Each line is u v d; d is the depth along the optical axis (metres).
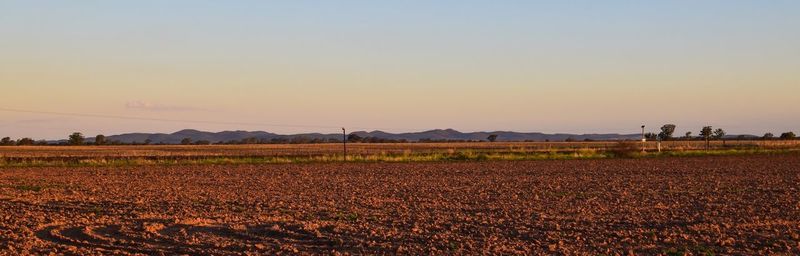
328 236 19.80
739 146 95.44
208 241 19.05
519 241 18.88
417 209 25.95
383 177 43.00
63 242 18.88
